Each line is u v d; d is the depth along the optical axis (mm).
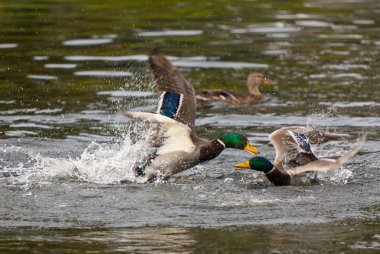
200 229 10672
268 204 11852
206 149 13141
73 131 15906
